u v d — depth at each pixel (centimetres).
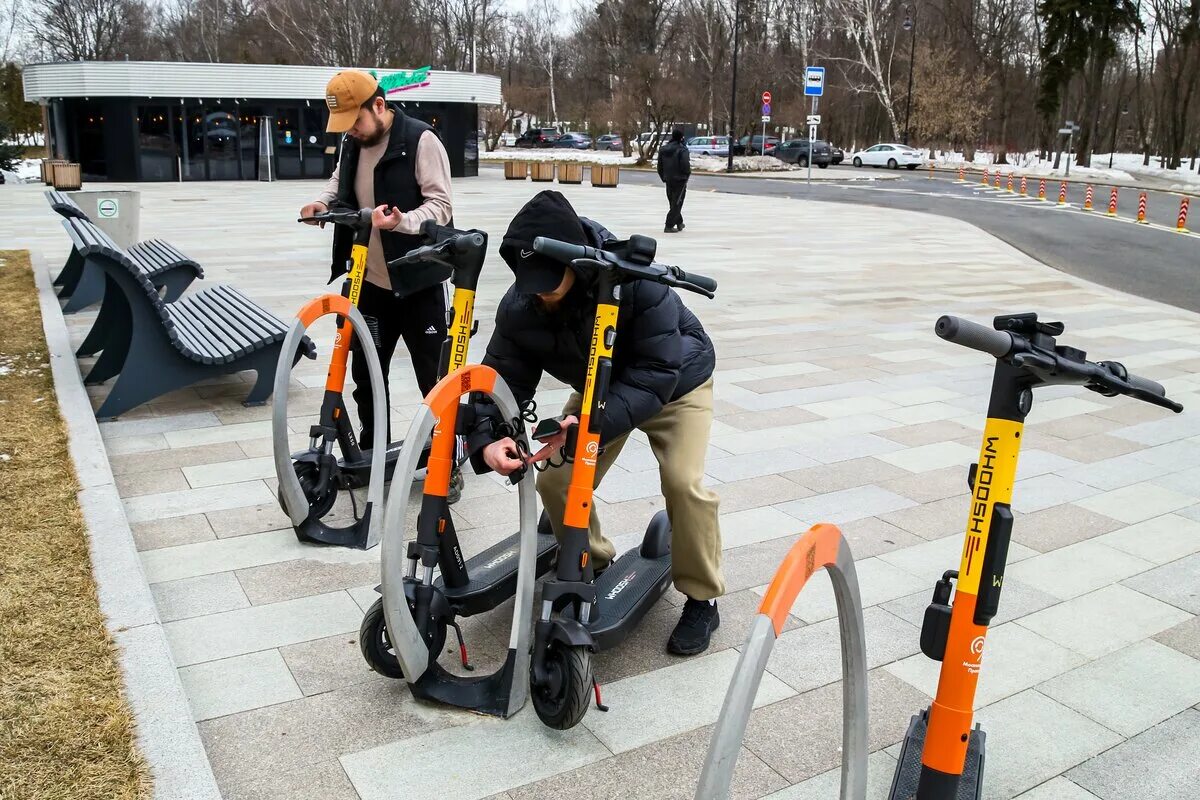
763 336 845
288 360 368
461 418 278
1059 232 1889
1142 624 353
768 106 4025
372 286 440
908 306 1016
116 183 2891
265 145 3012
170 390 557
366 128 411
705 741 275
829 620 348
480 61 6900
